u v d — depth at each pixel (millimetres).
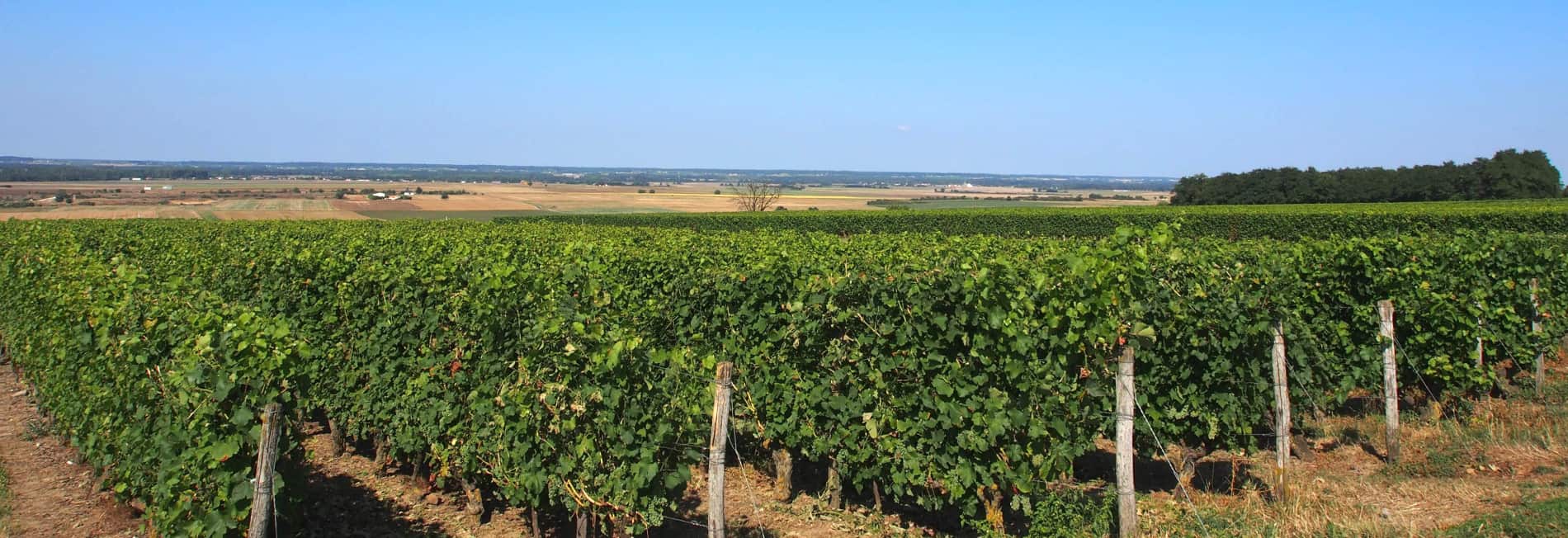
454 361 7828
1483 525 6328
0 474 8828
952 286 6918
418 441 8281
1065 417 7082
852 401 7480
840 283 7656
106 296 7711
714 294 9633
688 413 6551
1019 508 7719
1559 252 12133
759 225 47906
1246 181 78062
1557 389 11047
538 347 6777
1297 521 6793
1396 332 10391
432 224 33844
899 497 7426
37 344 10078
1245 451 8250
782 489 8547
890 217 44656
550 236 23125
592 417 6578
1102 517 7000
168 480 5867
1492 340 10539
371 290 9211
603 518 6750
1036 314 7629
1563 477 7402
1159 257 10031
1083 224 39750
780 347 8445
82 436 8117
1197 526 6961
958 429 6969
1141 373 7961
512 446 6938
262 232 22109
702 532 7566
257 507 5711
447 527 7824
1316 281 10727
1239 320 7762
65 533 7406
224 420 5824
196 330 6316
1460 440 8875
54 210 70750
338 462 9805
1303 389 8195
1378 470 8344
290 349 6348
